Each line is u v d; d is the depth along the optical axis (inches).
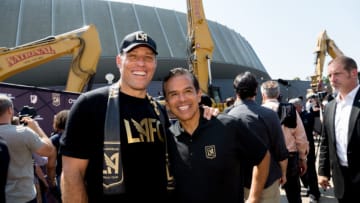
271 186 131.2
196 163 89.0
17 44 1194.0
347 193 129.3
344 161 130.7
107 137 80.6
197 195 87.6
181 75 93.6
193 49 449.1
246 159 93.0
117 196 79.6
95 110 82.4
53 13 1326.3
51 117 296.0
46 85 1251.8
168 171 91.1
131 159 81.7
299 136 178.7
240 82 139.6
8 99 135.3
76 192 78.0
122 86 89.0
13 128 130.6
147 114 89.5
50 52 375.2
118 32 1371.8
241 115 133.4
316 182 248.1
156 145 88.4
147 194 83.0
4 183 106.7
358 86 129.0
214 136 89.6
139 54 88.0
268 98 185.3
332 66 131.4
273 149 135.0
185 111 90.9
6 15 1259.8
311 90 543.5
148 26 1460.4
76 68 392.5
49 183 187.3
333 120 135.9
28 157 133.0
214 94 443.5
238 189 91.0
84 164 81.0
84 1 1414.9
